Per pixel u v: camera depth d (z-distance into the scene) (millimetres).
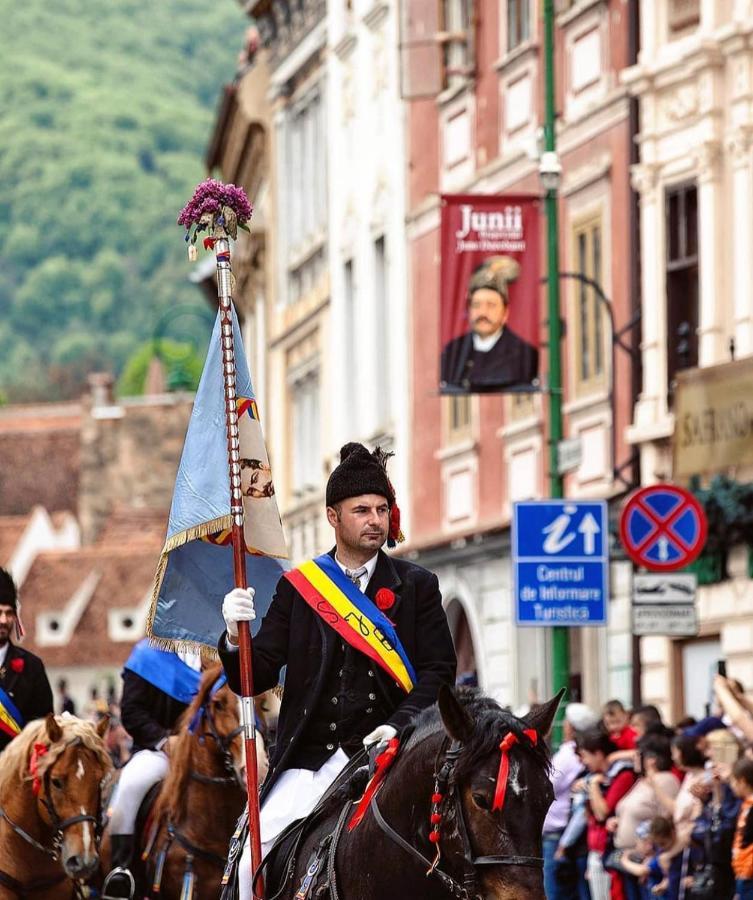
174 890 20141
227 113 71438
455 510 47031
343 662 13352
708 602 35094
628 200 38562
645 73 37500
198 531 14609
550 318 30719
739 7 35281
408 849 11938
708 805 23125
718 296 35531
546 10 30922
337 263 56562
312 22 59531
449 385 33031
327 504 13500
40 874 19250
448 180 47844
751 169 34906
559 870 27000
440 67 47625
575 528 28266
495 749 11273
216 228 14375
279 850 13406
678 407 35156
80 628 122875
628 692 38188
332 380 57312
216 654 15336
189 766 20109
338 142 56531
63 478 144250
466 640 48250
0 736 20359
